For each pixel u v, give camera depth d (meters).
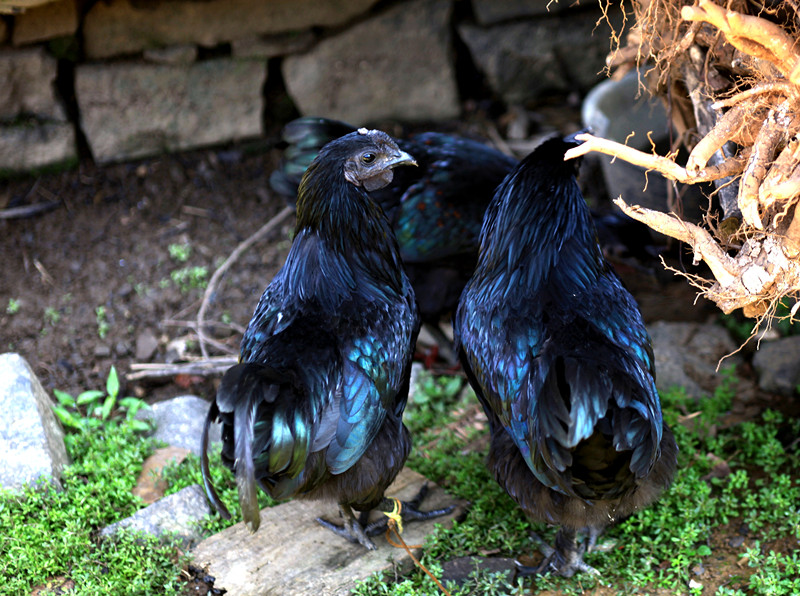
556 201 4.22
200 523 4.85
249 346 4.27
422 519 4.83
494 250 4.36
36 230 7.72
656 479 4.04
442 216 5.79
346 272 4.25
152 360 6.52
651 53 4.32
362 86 8.56
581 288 4.18
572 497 3.92
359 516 4.89
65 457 5.30
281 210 8.02
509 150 8.32
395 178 5.85
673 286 7.16
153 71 8.12
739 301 3.57
